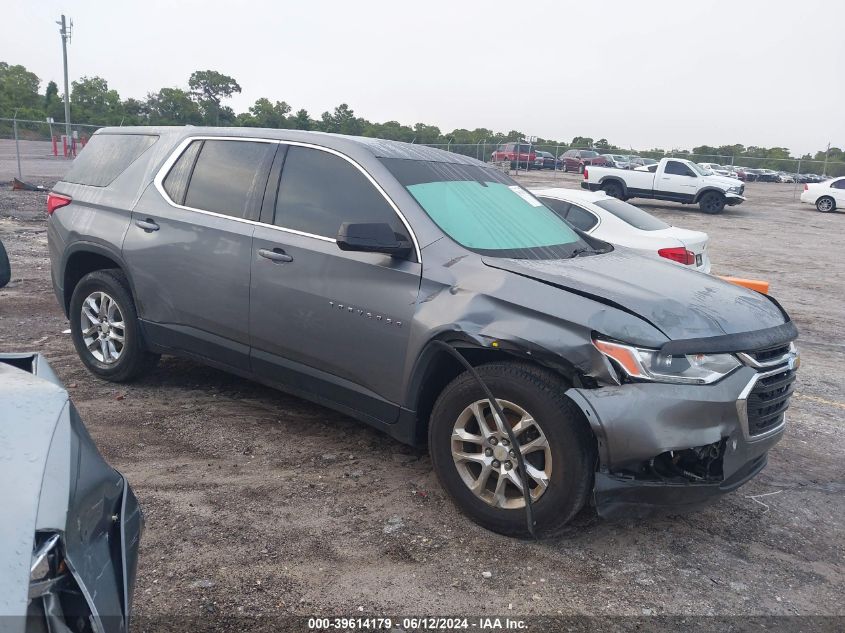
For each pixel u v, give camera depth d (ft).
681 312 11.66
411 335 12.64
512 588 10.81
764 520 13.51
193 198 16.17
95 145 19.13
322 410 17.31
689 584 11.26
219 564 10.89
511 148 136.15
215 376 19.26
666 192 89.40
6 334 22.31
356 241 12.22
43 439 6.89
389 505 12.98
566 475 11.25
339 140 14.71
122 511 7.61
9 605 5.41
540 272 12.32
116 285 17.35
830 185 97.45
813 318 34.50
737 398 11.05
